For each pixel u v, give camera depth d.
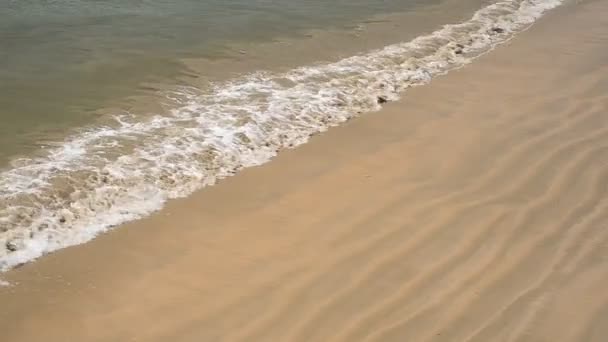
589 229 5.85
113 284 5.15
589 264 5.43
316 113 7.89
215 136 7.25
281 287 5.14
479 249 5.59
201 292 5.09
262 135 7.34
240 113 7.76
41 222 5.79
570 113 8.03
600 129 7.63
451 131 7.55
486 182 6.56
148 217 5.95
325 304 4.98
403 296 5.06
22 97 7.95
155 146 7.00
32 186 6.24
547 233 5.80
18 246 5.50
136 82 8.49
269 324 4.79
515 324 4.80
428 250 5.57
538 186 6.49
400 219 5.98
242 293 5.08
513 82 8.96
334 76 8.91
